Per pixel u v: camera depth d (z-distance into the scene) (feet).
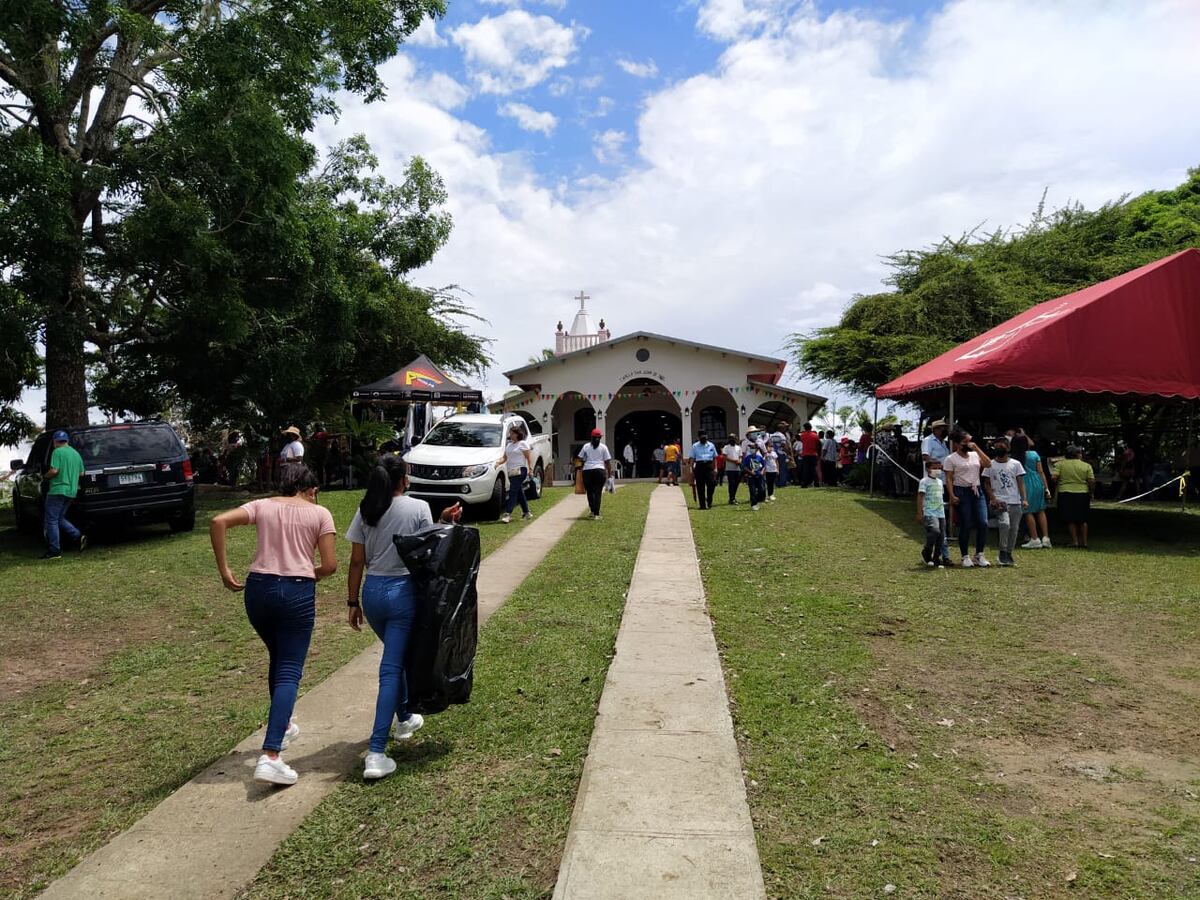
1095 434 71.36
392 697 13.58
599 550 35.32
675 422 103.50
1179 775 13.51
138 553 35.83
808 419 100.27
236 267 47.11
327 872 10.83
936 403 63.72
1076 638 21.56
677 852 10.75
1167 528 43.29
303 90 46.14
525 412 93.76
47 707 18.01
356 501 52.21
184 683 19.26
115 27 42.98
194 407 82.38
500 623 23.18
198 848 11.48
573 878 10.16
